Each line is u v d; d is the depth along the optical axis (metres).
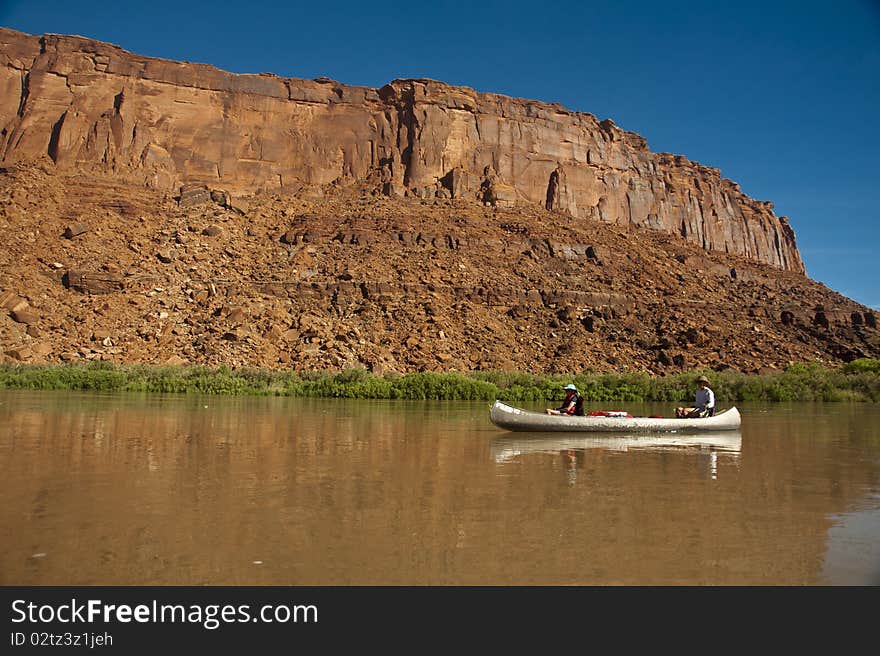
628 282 77.56
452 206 87.69
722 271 91.06
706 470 12.41
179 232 71.19
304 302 62.12
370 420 23.23
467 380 42.47
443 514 8.68
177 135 86.88
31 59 85.19
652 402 43.25
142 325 56.06
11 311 54.47
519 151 99.75
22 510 8.66
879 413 31.31
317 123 95.00
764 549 7.31
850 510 9.11
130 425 19.58
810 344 70.12
